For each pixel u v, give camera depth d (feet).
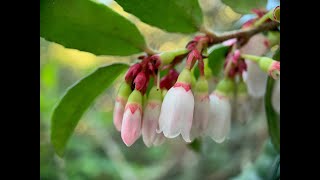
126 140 0.21
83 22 0.23
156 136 0.23
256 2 0.27
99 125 0.83
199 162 0.76
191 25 0.24
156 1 0.23
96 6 0.22
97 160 0.81
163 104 0.21
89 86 0.24
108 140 0.82
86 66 0.82
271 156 0.44
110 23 0.23
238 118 0.29
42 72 0.72
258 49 0.29
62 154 0.26
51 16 0.22
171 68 0.23
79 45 0.23
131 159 0.92
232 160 0.70
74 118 0.25
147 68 0.22
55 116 0.25
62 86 0.82
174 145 0.83
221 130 0.25
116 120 0.22
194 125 0.23
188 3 0.23
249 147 0.64
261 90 0.29
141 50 0.24
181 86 0.21
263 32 0.29
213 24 0.57
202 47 0.23
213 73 0.30
